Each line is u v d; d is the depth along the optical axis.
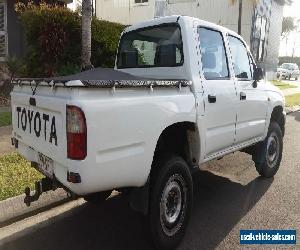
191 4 26.23
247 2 25.09
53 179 3.32
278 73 35.91
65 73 10.61
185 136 4.11
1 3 14.10
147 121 3.30
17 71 12.60
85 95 2.87
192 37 4.15
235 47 5.04
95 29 11.53
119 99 3.06
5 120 9.13
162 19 4.42
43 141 3.37
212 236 4.09
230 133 4.67
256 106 5.29
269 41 30.11
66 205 4.86
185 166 3.86
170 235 3.77
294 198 5.23
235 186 5.73
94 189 3.01
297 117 13.51
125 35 5.05
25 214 4.41
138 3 22.12
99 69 4.18
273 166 6.14
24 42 14.64
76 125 2.83
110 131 2.99
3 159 6.13
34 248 3.80
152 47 4.54
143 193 3.48
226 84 4.54
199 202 5.05
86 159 2.86
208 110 4.12
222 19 25.97
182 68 4.09
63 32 10.88
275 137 6.09
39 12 10.87
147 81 3.29
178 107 3.65
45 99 3.21
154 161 3.64
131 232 4.16
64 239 3.99
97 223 4.37
